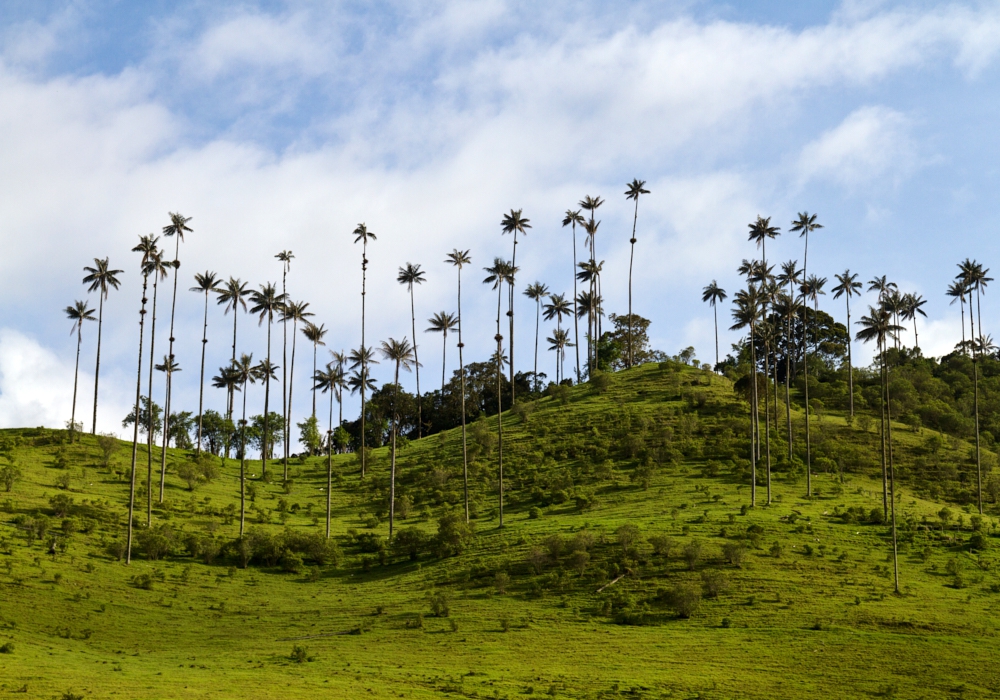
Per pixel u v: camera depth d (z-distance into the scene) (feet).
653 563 262.88
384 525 377.71
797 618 219.82
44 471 400.06
